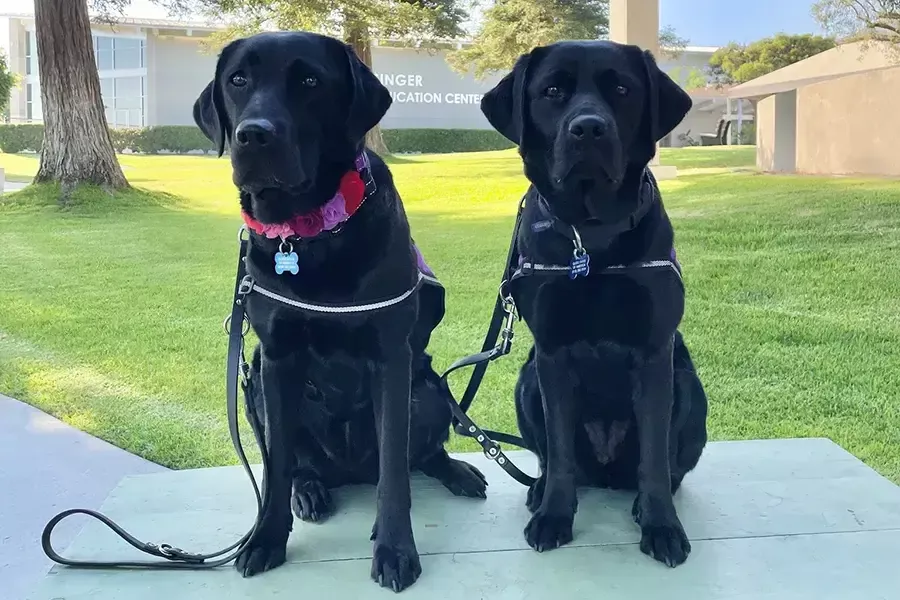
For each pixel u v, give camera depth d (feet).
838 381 15.67
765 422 14.06
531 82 7.64
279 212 6.88
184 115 58.59
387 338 7.03
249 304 7.14
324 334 7.04
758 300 20.07
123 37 58.59
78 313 22.04
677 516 7.66
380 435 7.12
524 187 36.83
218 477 9.23
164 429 14.69
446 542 7.48
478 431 8.50
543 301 7.36
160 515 8.27
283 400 7.19
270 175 6.61
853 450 12.97
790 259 22.48
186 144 56.59
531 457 10.07
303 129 6.89
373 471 8.41
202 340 19.86
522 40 42.27
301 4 40.22
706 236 24.85
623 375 7.65
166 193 39.58
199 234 31.68
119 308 22.50
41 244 30.22
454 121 61.21
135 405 15.93
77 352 19.12
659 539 7.11
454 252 26.35
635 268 7.13
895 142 27.58
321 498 8.13
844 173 30.04
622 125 7.36
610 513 8.07
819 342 17.53
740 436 13.58
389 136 56.75
